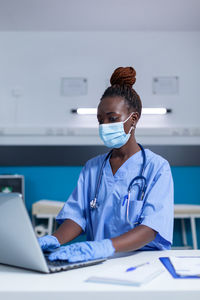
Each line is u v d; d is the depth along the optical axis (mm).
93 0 2949
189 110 3469
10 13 3191
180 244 3207
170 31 3541
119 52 3535
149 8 3076
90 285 663
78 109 3441
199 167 3340
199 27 3459
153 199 1105
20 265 807
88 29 3523
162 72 3512
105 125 1201
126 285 657
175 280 691
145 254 986
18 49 3543
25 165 3346
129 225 1127
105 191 1213
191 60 3516
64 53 3541
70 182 3346
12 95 3512
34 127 3457
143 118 3465
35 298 628
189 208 2826
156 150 3348
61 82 3518
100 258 889
